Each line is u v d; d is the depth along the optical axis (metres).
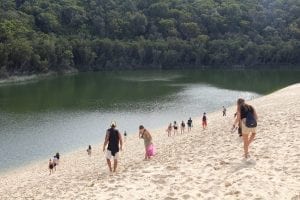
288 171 15.93
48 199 18.19
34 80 131.75
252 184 14.98
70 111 79.56
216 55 180.88
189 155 21.45
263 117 30.50
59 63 151.00
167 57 175.62
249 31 198.12
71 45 158.25
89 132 62.25
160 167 19.27
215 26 196.50
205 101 91.00
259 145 20.33
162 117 73.25
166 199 14.63
